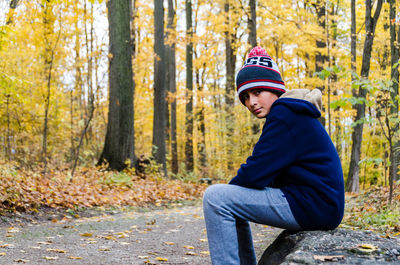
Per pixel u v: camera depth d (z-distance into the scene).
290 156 1.81
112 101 10.75
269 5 14.19
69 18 9.22
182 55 25.52
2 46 5.77
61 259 3.17
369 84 4.93
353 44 14.96
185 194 9.84
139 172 11.48
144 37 21.83
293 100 1.88
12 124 10.02
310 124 1.84
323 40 14.04
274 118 1.85
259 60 2.07
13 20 7.08
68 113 14.37
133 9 17.16
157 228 5.18
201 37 17.12
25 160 8.98
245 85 2.04
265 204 1.81
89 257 3.30
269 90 2.04
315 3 13.89
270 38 15.01
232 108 18.69
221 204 1.81
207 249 3.89
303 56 17.47
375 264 1.52
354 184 12.89
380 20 17.25
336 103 5.10
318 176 1.82
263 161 1.80
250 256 2.06
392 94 6.34
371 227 4.05
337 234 1.85
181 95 17.62
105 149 10.75
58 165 10.77
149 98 22.12
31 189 6.25
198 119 21.16
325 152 1.85
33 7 8.12
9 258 3.10
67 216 5.74
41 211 5.75
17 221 4.95
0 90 6.09
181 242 4.24
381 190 6.87
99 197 7.39
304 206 1.80
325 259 1.58
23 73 10.18
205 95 20.38
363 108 12.60
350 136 17.81
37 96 10.92
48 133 11.35
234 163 18.11
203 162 20.50
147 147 18.73
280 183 1.93
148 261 3.20
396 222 4.11
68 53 11.45
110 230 4.83
